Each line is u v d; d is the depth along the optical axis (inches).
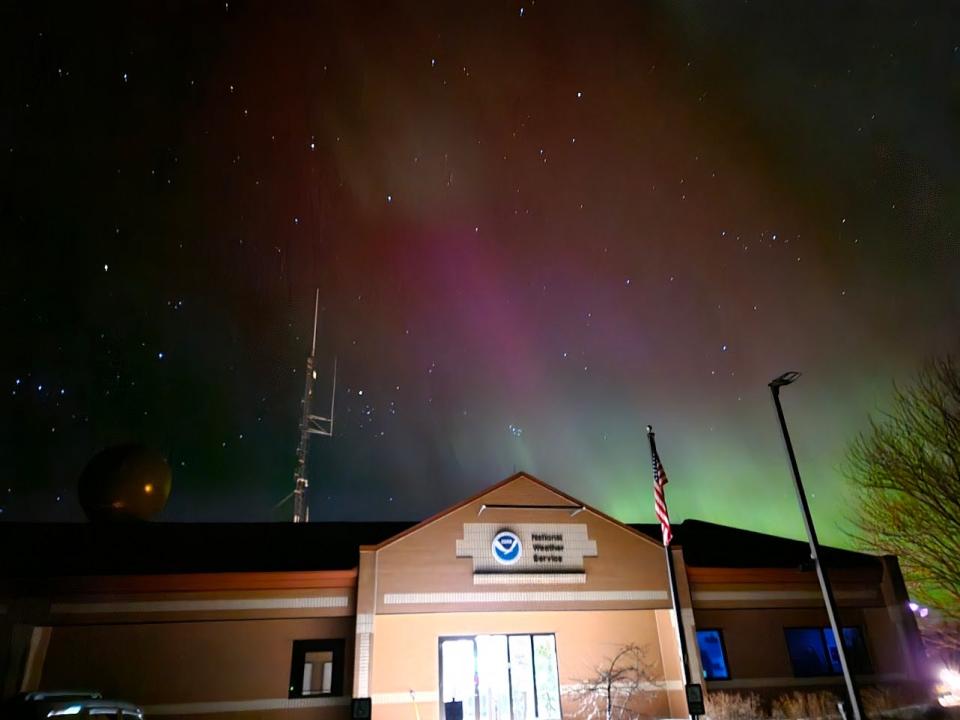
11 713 344.2
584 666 684.1
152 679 605.9
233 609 637.9
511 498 706.8
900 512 1034.7
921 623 985.5
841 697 705.0
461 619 687.1
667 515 629.9
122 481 843.4
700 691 564.4
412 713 639.8
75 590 619.2
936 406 1016.9
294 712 613.0
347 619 652.1
